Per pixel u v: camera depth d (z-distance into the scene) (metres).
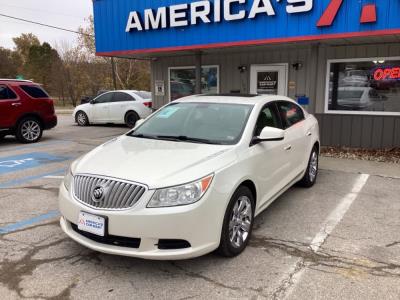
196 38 9.35
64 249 4.07
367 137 9.73
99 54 11.05
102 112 15.70
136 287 3.38
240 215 4.01
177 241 3.41
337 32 7.79
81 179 3.68
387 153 9.16
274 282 3.46
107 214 3.38
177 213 3.32
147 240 3.33
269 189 4.71
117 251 3.40
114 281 3.46
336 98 10.01
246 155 4.12
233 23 8.83
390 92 9.39
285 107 5.73
